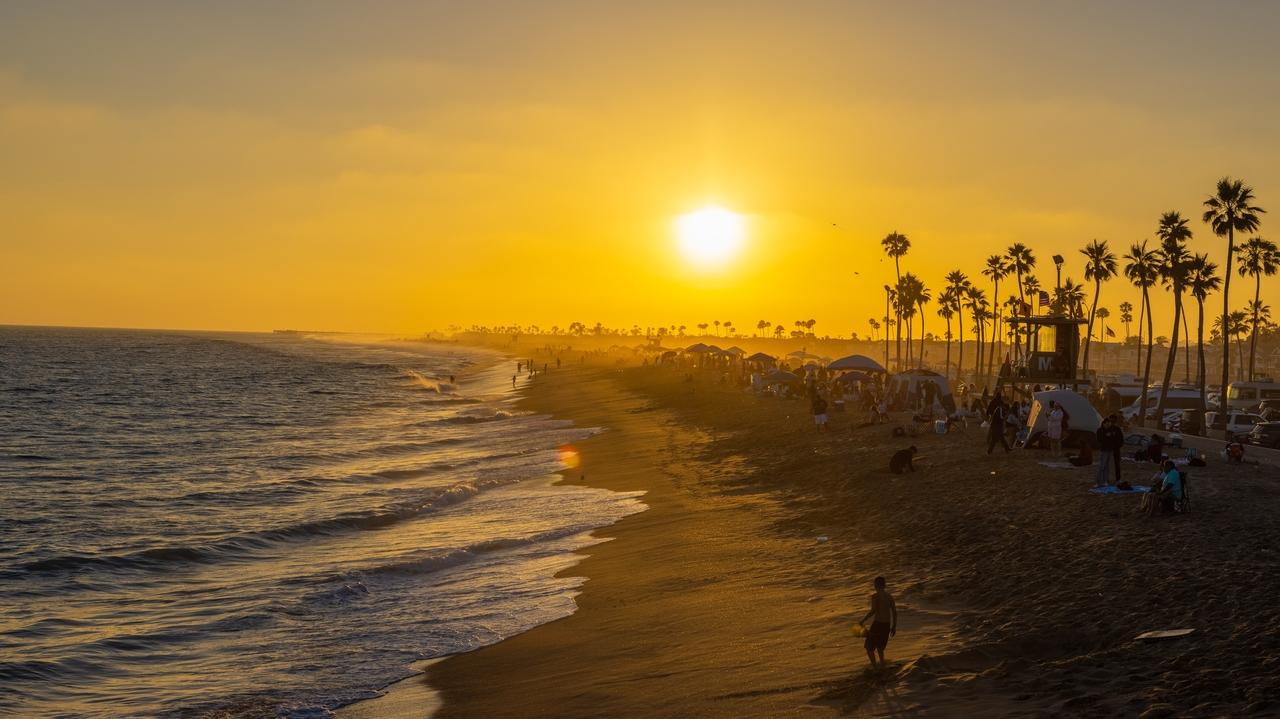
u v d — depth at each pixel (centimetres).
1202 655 1179
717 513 2800
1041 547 1873
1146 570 1606
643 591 1984
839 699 1191
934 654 1303
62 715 1464
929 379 4919
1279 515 2005
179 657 1741
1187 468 2706
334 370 17338
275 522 3116
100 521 3198
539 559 2392
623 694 1362
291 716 1413
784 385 6950
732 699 1262
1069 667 1191
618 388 9900
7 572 2433
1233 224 5922
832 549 2156
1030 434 3188
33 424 6900
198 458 5009
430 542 2691
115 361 18325
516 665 1584
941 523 2227
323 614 1972
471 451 5188
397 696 1480
